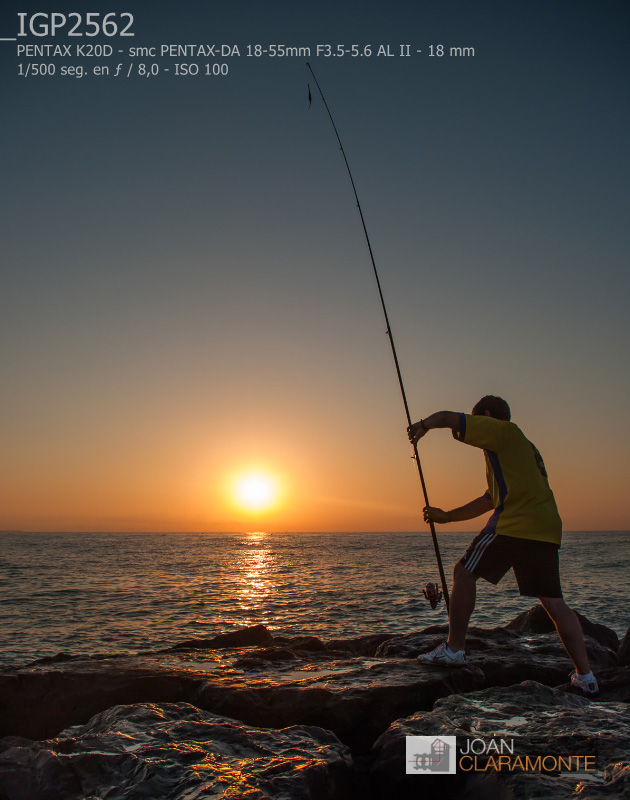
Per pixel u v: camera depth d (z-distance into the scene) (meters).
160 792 2.29
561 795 2.25
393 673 3.95
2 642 13.45
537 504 3.64
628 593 21.58
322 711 3.52
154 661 4.88
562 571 34.50
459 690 3.88
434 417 3.75
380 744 2.92
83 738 2.75
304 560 54.47
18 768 2.46
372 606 19.44
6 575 34.88
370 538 166.12
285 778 2.37
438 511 4.27
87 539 138.88
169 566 45.25
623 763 2.46
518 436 3.72
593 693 3.59
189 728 2.88
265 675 4.30
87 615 17.91
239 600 21.91
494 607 17.36
